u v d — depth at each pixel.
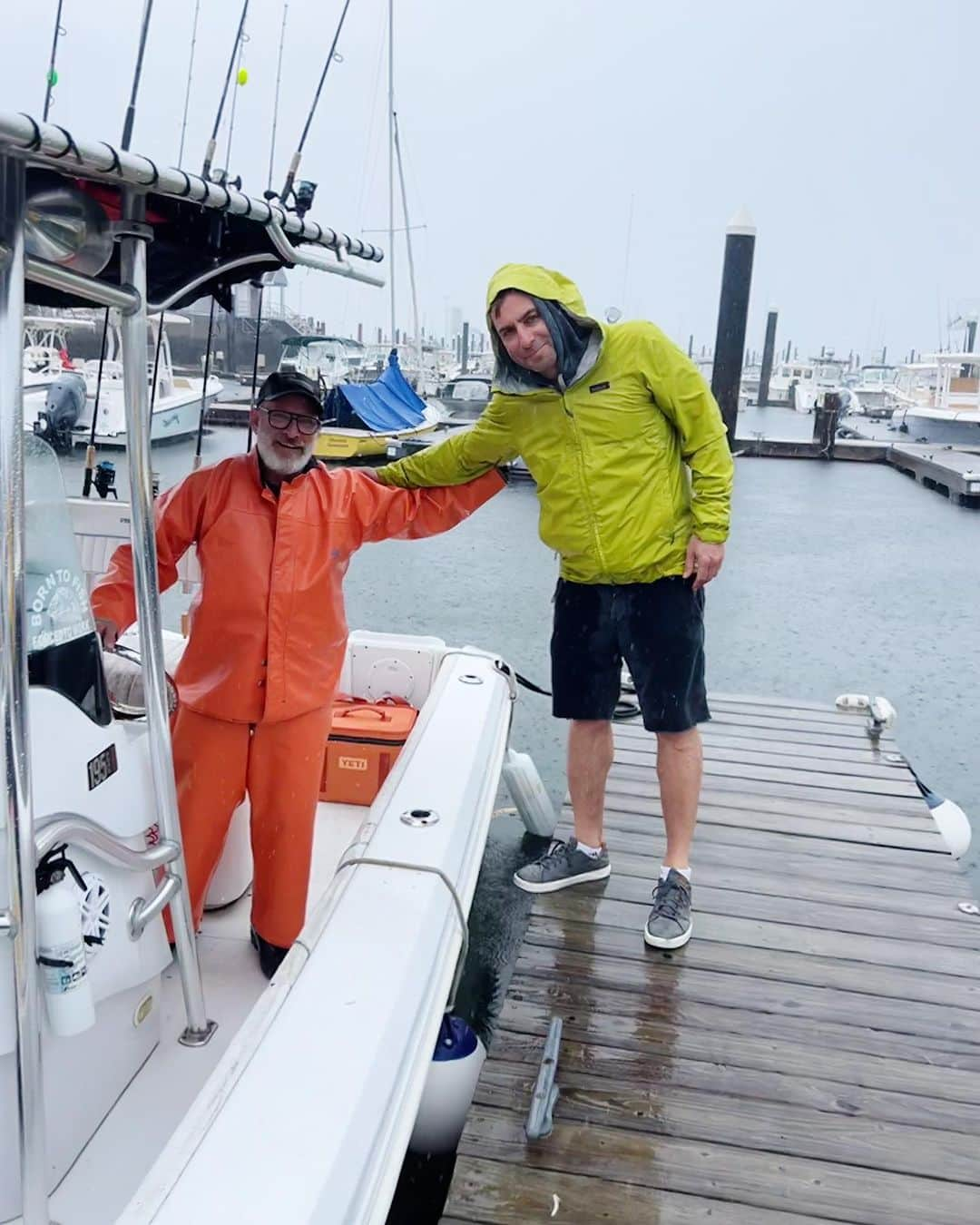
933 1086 2.24
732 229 16.47
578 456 2.41
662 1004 2.49
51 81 1.54
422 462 2.42
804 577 10.41
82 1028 1.38
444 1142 2.37
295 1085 1.50
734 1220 1.90
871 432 29.47
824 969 2.64
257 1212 1.29
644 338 2.36
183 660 2.20
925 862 3.22
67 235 1.55
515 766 4.20
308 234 1.88
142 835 1.76
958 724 6.41
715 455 2.42
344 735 3.12
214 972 2.30
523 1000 2.49
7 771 1.24
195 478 2.14
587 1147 2.05
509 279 2.26
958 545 12.30
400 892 1.98
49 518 1.53
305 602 2.12
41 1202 1.35
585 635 2.68
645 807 3.58
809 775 3.94
